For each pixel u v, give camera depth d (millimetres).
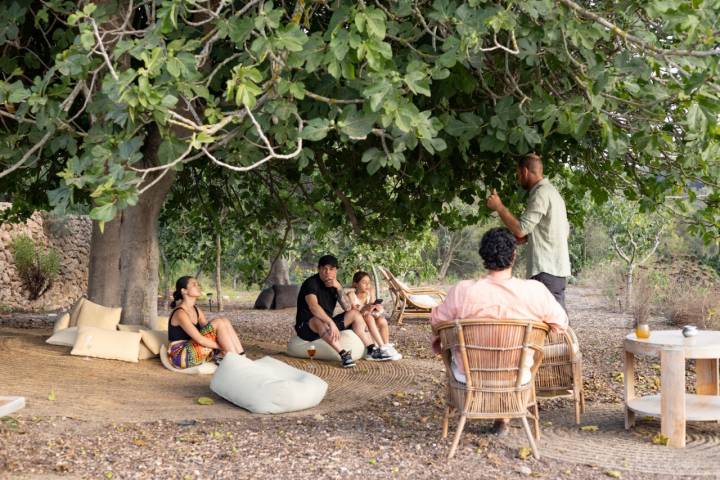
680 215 7707
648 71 4418
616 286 16266
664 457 4406
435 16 4297
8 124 6547
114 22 5598
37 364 6930
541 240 5672
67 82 4566
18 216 11977
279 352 8734
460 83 5465
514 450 4590
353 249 17375
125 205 3883
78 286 20516
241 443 4711
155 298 8562
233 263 19234
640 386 6883
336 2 4637
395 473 4094
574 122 4777
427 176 8414
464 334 4461
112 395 5988
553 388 5355
